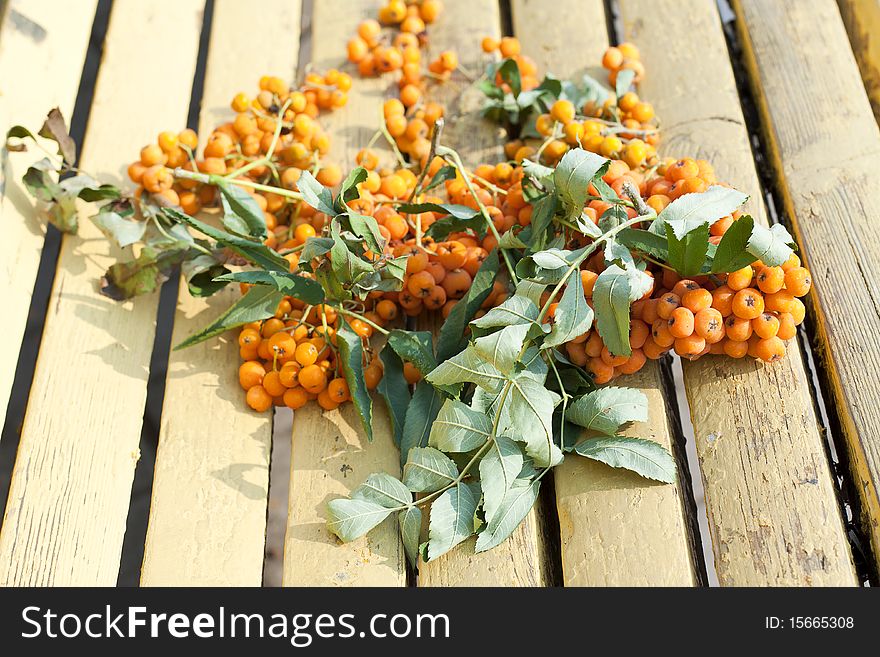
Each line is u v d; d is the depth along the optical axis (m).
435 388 0.62
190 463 0.63
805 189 0.68
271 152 0.69
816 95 0.72
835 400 0.63
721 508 0.60
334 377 0.64
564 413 0.61
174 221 0.67
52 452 0.62
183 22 0.79
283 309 0.65
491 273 0.63
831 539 0.58
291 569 0.60
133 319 0.67
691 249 0.59
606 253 0.59
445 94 0.76
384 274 0.63
